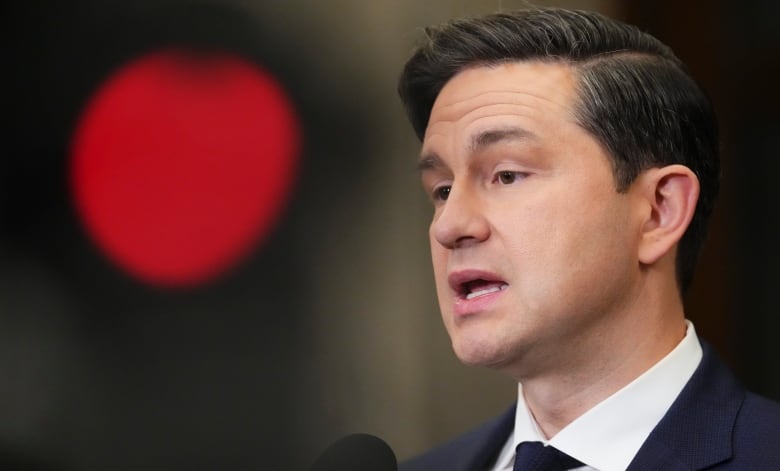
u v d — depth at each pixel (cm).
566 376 545
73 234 1291
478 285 541
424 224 1234
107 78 1292
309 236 1256
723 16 1164
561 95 534
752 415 525
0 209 1291
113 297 1281
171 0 1282
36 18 1323
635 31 565
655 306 547
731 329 1153
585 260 522
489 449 604
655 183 544
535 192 525
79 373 1284
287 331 1262
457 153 541
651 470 505
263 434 1260
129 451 1281
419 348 1237
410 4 1226
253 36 1268
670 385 539
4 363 1287
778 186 1145
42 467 1289
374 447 560
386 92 1240
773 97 1148
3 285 1288
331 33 1252
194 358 1273
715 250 1159
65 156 1293
